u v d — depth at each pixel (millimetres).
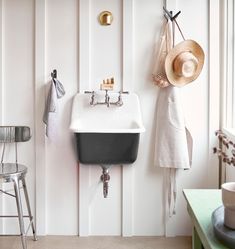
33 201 2504
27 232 2488
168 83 2318
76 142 2264
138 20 2406
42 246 2332
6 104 2465
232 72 2406
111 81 2344
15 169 2184
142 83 2430
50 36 2424
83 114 2408
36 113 2451
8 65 2449
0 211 2520
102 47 2418
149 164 2475
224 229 943
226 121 2426
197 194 1324
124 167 2459
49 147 2475
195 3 2408
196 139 2473
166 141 2336
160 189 2488
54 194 2496
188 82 2334
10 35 2436
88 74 2422
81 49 2408
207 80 2447
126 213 2486
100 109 2414
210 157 2465
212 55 2422
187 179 2490
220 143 2459
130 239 2455
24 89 2457
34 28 2428
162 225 2514
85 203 2484
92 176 2488
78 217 2510
